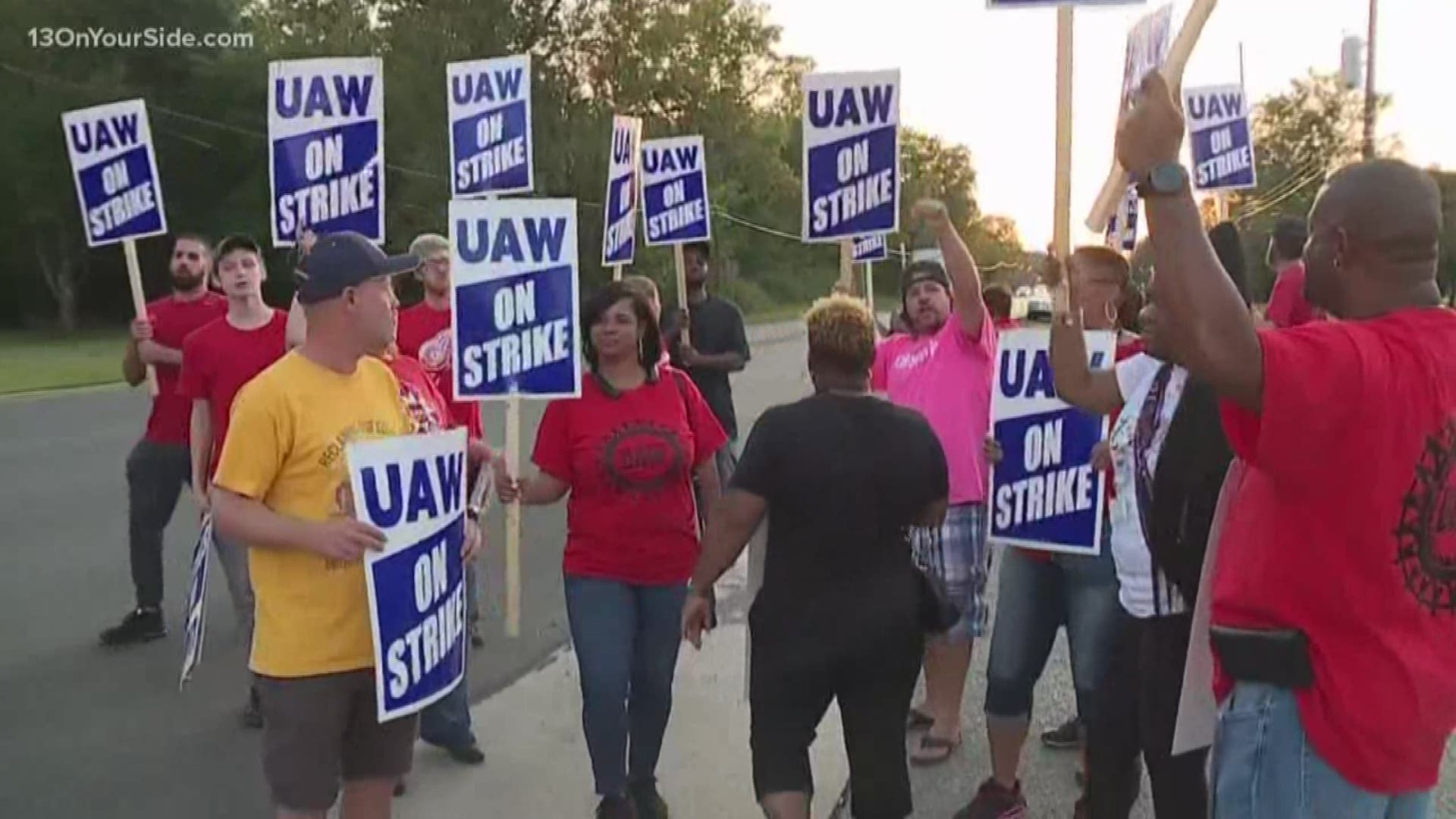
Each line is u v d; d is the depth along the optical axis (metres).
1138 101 2.21
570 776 5.13
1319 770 2.36
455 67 7.90
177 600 7.86
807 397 3.78
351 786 3.69
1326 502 2.28
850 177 6.82
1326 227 2.39
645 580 4.54
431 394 3.99
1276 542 2.37
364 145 6.69
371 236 6.72
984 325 5.32
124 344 39.25
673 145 10.55
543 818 4.74
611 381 4.59
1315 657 2.35
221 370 5.59
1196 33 2.84
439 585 3.57
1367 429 2.21
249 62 49.38
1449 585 2.34
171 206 51.41
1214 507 3.37
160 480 6.94
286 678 3.41
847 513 3.60
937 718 5.38
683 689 6.15
